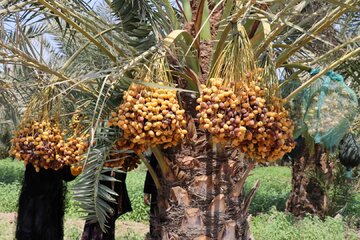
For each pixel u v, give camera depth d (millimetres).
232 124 2547
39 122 3549
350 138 7676
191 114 3209
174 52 3133
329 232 7961
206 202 3227
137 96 2652
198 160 3232
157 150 3219
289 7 2660
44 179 4277
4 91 4152
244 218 3400
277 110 2680
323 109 3240
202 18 3244
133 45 3264
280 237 7695
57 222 4492
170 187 3266
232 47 2658
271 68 2695
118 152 2889
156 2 3350
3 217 9656
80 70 4270
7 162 20125
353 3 2930
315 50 4262
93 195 2883
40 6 3717
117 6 3234
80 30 3148
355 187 11539
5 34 3291
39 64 3281
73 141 3496
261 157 2730
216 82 2592
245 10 2684
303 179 9195
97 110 2922
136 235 8102
